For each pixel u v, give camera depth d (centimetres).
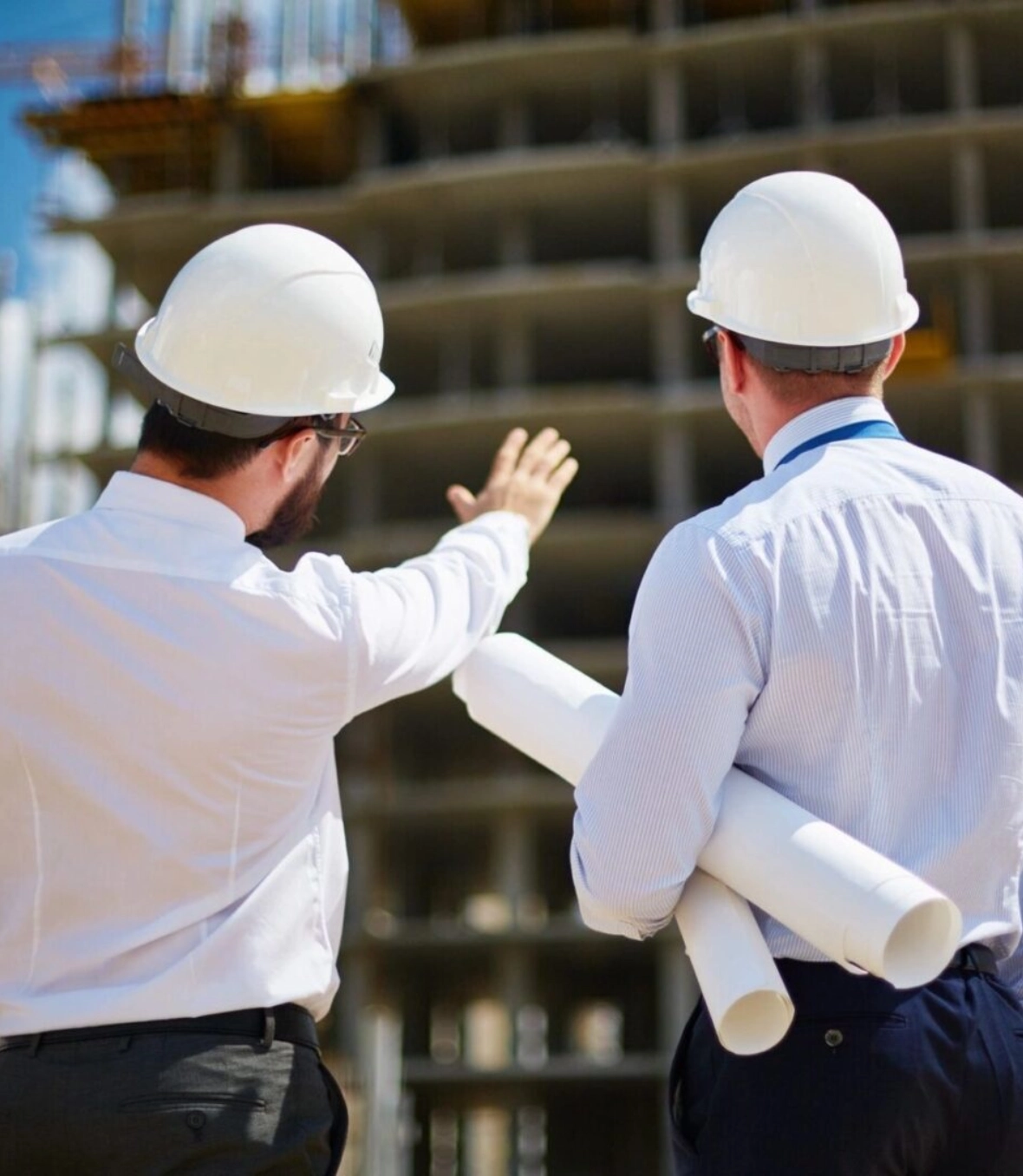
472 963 4525
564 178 4731
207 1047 296
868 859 282
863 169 4694
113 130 5159
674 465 4584
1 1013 298
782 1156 295
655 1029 4700
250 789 310
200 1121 290
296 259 338
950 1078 294
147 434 328
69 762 305
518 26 5128
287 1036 307
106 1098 289
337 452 344
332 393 335
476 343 4891
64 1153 290
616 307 4706
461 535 369
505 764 4769
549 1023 4828
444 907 5100
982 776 309
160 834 304
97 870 303
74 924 303
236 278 333
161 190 5331
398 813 4522
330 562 330
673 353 4653
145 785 305
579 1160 4681
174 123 5128
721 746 300
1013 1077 297
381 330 351
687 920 309
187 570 315
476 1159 5325
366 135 5084
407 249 5094
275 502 335
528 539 380
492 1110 4703
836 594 308
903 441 337
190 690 307
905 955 283
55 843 304
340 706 320
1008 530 326
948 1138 297
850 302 337
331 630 318
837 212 342
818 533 313
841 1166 292
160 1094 290
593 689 344
